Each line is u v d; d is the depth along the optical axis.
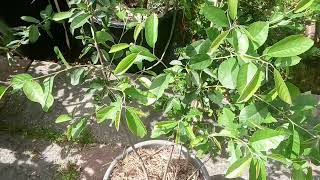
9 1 2.65
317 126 1.08
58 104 2.54
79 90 2.61
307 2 0.95
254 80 0.87
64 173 2.23
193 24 1.93
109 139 2.38
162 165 1.80
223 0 1.42
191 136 1.29
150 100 1.16
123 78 1.53
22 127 2.43
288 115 1.14
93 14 1.40
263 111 1.09
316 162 1.11
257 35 0.91
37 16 2.79
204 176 1.79
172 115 1.47
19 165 2.25
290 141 1.03
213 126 1.59
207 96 1.43
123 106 1.12
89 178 2.22
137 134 1.08
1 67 2.72
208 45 1.08
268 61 0.95
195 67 1.05
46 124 2.45
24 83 1.07
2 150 2.31
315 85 2.78
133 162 1.82
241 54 0.91
